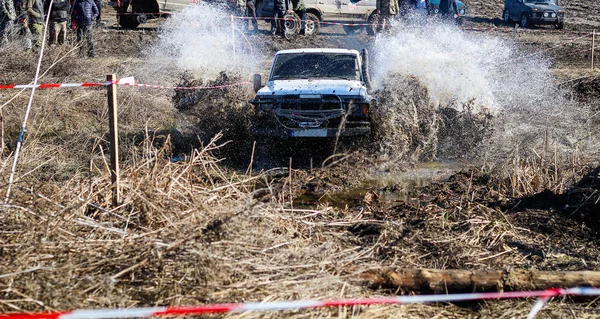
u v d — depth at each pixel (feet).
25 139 46.96
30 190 29.89
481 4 193.06
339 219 35.78
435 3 137.28
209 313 22.33
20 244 24.90
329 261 26.78
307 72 58.65
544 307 25.91
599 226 35.35
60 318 20.10
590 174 39.27
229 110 54.75
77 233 27.43
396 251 31.14
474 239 33.42
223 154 53.67
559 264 30.55
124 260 25.34
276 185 45.39
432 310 25.55
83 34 88.89
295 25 120.78
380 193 44.75
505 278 26.45
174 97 58.13
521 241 33.55
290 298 23.79
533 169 44.45
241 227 26.58
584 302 26.53
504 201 40.01
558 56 107.04
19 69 65.10
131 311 20.30
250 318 22.45
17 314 21.45
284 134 52.03
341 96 52.70
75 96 62.49
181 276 24.67
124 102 63.72
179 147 55.42
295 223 32.30
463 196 41.55
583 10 185.47
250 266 25.36
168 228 28.04
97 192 32.22
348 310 24.02
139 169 34.60
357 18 126.00
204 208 28.48
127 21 125.49
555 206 38.29
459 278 26.48
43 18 83.51
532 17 145.28
